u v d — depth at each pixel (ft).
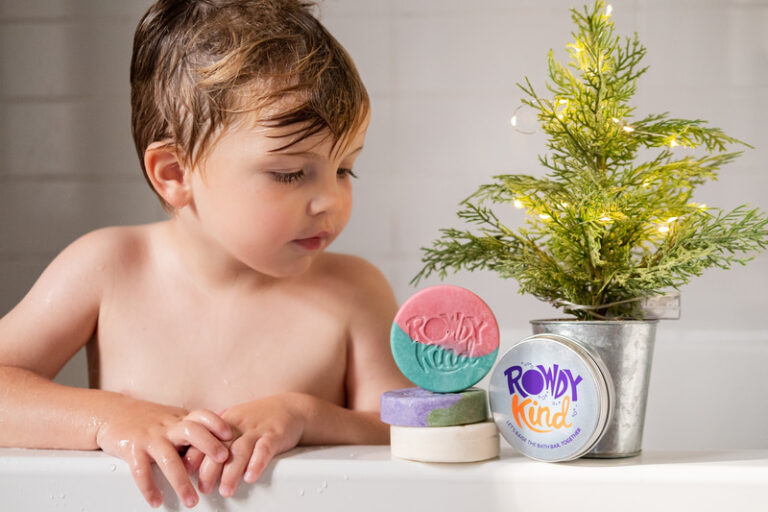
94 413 2.33
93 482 2.08
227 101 2.55
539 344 2.05
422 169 4.94
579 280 2.25
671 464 1.95
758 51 4.73
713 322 4.75
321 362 2.96
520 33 4.86
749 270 4.72
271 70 2.56
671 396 4.52
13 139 5.04
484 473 1.95
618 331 2.06
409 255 4.95
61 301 2.93
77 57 5.01
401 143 4.95
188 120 2.67
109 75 4.99
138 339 2.95
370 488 1.98
